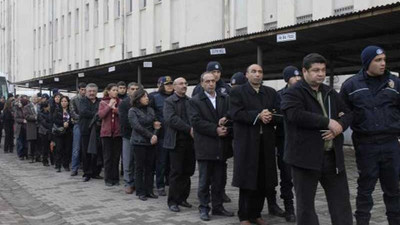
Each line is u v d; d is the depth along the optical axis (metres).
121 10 30.08
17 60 53.12
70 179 10.78
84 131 10.43
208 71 7.03
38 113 13.43
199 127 6.47
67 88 31.05
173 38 25.19
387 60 14.47
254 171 5.85
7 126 17.42
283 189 6.49
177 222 6.56
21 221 7.03
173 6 25.16
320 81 4.64
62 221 6.86
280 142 6.48
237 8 21.09
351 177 10.30
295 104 4.59
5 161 14.68
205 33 22.83
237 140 5.94
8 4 57.09
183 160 7.23
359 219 5.26
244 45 12.41
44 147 13.38
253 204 6.17
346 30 10.30
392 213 5.20
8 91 24.41
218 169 6.79
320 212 6.93
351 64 15.16
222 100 6.67
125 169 8.92
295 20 17.67
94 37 34.09
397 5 8.47
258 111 5.84
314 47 12.49
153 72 19.95
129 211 7.34
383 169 5.15
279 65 15.91
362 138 5.14
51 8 43.53
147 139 8.06
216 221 6.57
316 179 4.66
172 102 7.14
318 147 4.56
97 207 7.69
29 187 9.78
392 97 5.09
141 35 28.27
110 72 20.28
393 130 5.06
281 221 6.46
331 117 4.71
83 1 35.81
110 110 9.53
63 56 40.50
